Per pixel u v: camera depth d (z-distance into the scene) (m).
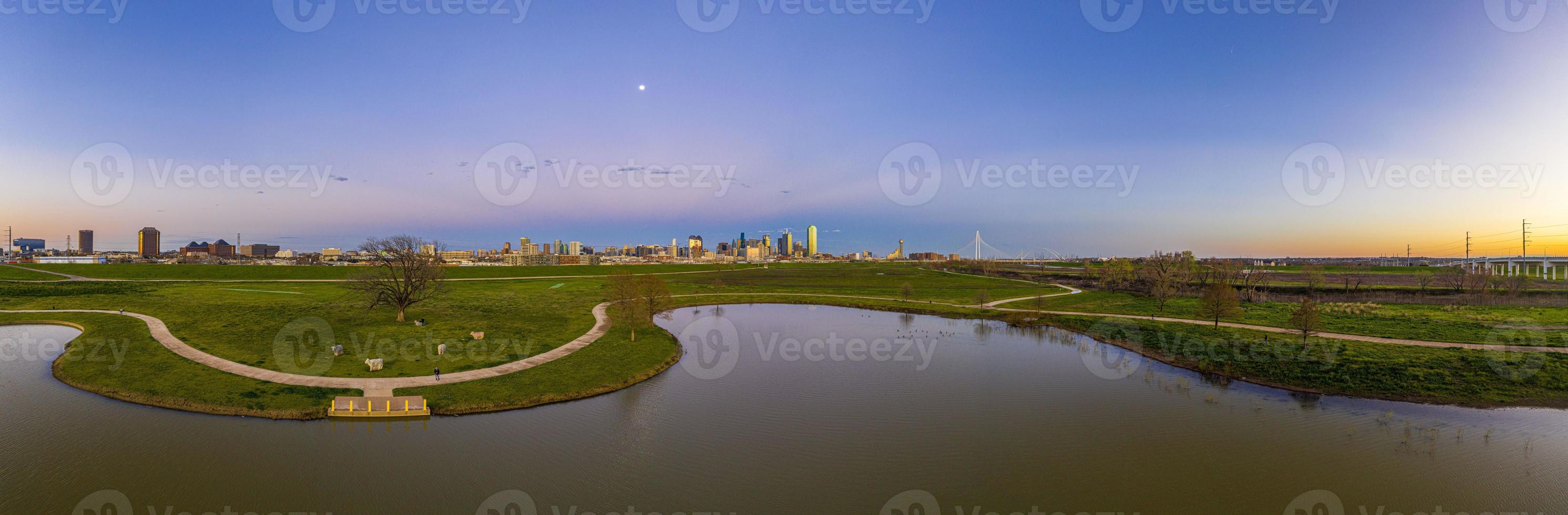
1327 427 38.44
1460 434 36.84
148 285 116.19
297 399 40.06
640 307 67.38
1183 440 36.59
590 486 30.27
